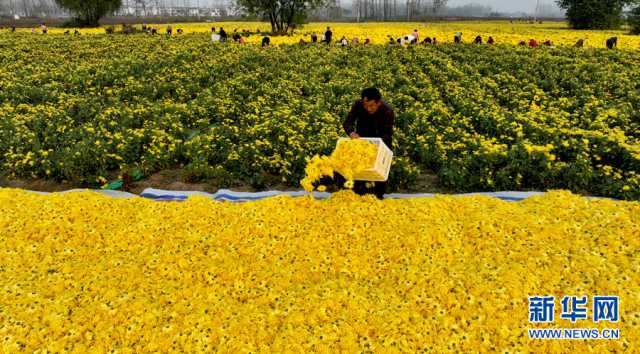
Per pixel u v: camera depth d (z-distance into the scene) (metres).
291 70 18.50
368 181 6.28
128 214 6.02
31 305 4.38
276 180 8.30
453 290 4.46
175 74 16.91
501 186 7.43
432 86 15.84
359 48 25.73
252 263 5.09
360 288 4.62
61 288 4.72
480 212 5.69
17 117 11.36
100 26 58.09
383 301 4.41
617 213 5.45
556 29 48.78
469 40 33.34
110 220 5.86
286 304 4.41
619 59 20.95
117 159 8.83
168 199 7.41
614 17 46.72
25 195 6.54
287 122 10.70
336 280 4.75
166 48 26.72
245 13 42.31
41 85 16.34
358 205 5.79
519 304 4.20
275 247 5.29
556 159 8.55
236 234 5.49
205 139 9.23
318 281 4.86
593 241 5.01
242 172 8.26
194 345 4.00
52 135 10.05
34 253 5.31
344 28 48.81
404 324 4.09
